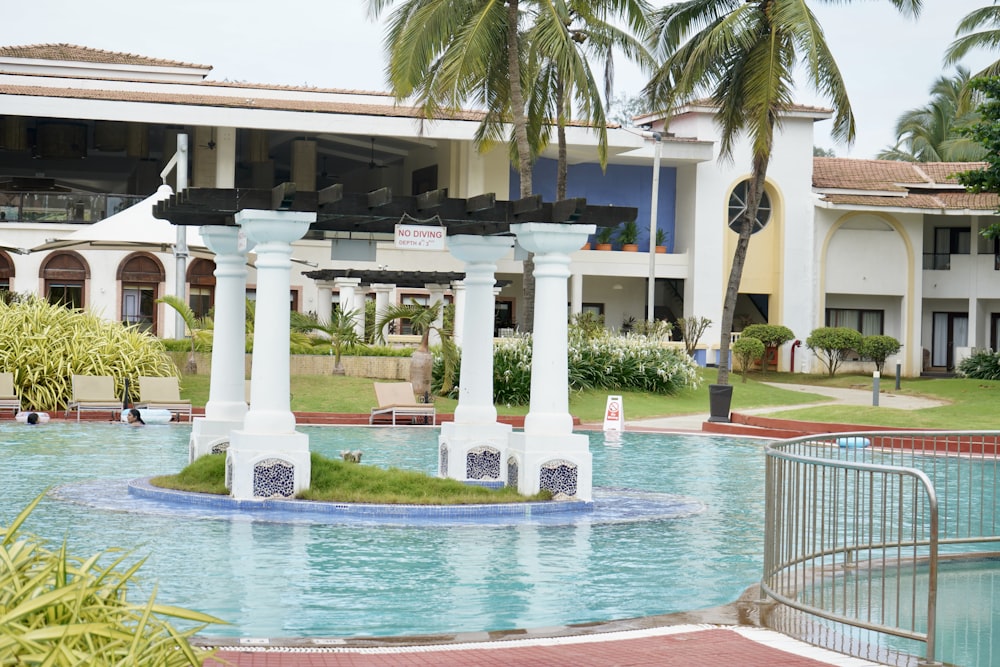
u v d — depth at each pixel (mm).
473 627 7762
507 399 29594
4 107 36000
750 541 11750
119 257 37156
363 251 15609
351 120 38781
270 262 13227
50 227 36500
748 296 49438
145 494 13812
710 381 38125
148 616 3688
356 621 7863
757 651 6816
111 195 37094
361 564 9977
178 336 33531
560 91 30438
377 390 26594
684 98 29219
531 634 7277
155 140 49375
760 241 47062
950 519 14195
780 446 9609
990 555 10984
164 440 21031
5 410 24891
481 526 12305
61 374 25812
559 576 9672
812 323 46969
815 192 47188
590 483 13875
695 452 21781
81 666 3355
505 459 15117
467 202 13844
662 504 14523
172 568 9586
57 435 21531
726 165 46438
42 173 47812
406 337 37625
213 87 42031
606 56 31125
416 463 18422
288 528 11828
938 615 8414
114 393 25625
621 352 33625
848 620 7289
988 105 33781
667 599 8812
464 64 25500
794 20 26625
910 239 47781
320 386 28828
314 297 40312
